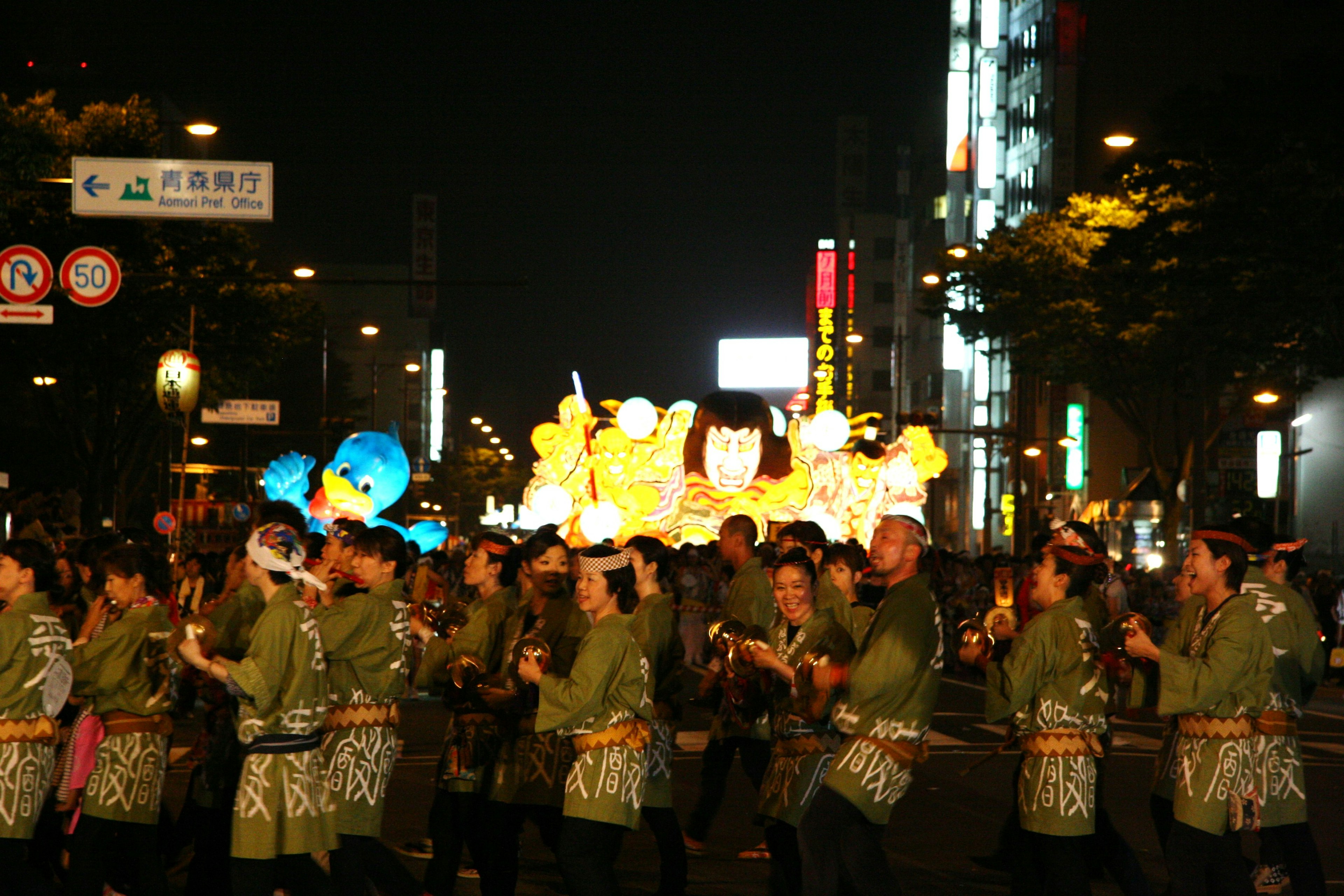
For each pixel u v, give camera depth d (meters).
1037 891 6.75
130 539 8.74
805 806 7.07
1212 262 23.64
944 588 23.98
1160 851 9.42
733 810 10.80
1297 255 22.31
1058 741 6.46
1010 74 60.09
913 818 10.50
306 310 36.31
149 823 6.85
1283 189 23.11
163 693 6.88
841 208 99.94
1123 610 18.45
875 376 98.69
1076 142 53.12
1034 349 34.03
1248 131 23.55
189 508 33.16
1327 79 23.03
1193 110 24.08
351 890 6.72
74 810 6.79
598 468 35.69
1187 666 6.24
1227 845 6.42
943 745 14.32
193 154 59.47
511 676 7.31
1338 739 15.74
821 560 8.15
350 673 6.79
